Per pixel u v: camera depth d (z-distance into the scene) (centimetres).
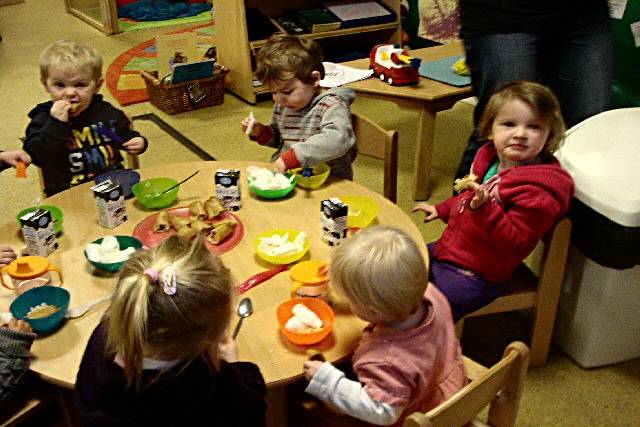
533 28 218
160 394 103
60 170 212
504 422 130
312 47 204
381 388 120
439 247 191
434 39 434
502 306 191
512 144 171
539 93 168
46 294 138
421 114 283
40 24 596
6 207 296
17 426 152
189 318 99
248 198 183
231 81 425
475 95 243
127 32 562
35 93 433
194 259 102
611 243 178
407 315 124
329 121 197
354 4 436
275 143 223
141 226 168
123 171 192
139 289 97
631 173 186
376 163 333
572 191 174
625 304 194
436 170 328
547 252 184
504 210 172
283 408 146
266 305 139
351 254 121
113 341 101
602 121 203
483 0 223
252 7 420
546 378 202
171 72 388
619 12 266
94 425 104
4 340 121
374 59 304
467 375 144
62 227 167
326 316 135
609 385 200
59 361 123
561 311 209
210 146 351
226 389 111
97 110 219
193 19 601
